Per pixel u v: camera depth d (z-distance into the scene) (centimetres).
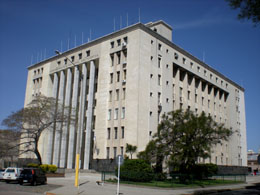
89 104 4912
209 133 3219
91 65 5103
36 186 2570
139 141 4050
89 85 5022
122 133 4297
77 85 5300
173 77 5288
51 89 5988
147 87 4388
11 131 4178
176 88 5197
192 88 5691
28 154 5762
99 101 4753
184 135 3117
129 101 4272
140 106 4188
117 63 4700
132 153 3672
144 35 4547
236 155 6962
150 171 3022
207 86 6331
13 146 4400
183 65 5400
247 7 1530
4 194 1878
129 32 4603
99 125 4628
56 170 4066
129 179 2953
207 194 2414
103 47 4981
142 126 4153
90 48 5222
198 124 3148
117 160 2062
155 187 2555
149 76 4459
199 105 5875
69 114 4506
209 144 3225
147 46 4556
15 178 2894
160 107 4531
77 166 2536
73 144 4997
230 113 7119
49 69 6056
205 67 6209
